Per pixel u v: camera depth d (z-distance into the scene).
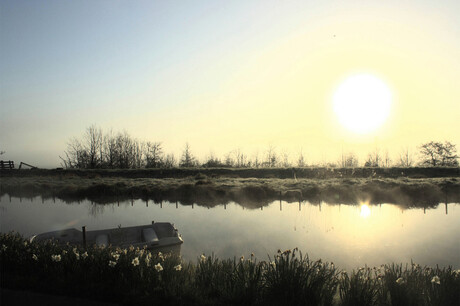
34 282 6.04
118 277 6.05
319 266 5.99
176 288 5.62
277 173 45.41
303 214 21.22
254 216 20.69
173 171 48.66
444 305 4.94
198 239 14.77
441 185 29.66
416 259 11.77
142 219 20.20
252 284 5.48
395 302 5.10
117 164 59.75
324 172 43.78
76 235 12.50
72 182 37.84
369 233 15.62
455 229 16.47
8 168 52.06
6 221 20.06
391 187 29.28
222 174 46.38
